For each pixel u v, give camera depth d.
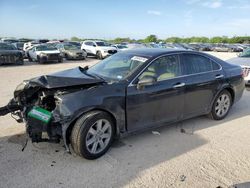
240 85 6.24
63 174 3.59
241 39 71.56
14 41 37.41
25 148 4.27
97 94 3.96
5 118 5.60
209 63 5.64
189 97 5.12
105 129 4.09
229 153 4.35
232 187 3.40
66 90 3.97
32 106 4.16
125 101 4.21
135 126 4.45
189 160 4.08
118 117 4.18
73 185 3.36
